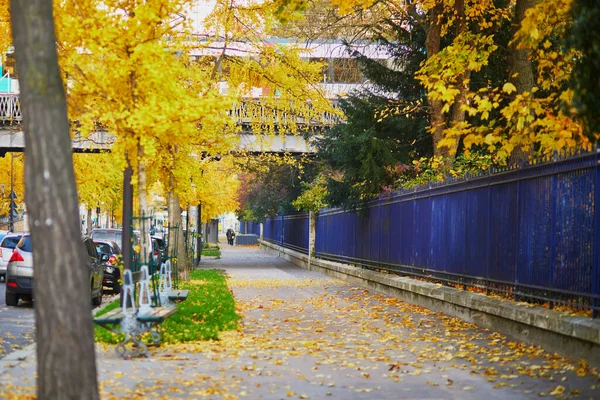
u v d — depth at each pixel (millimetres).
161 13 12680
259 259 53250
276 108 21906
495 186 14312
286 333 13484
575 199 10930
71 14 12695
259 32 21250
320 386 8695
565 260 11250
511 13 18859
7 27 15586
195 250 40844
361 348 11609
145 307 11109
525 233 12773
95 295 20875
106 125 13859
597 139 9477
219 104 12398
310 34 24141
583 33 8781
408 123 24609
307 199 38094
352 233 29688
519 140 11000
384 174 24312
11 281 19844
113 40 12227
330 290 24188
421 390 8477
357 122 24656
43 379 6059
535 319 11312
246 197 61062
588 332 9625
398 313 16688
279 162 34250
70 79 13438
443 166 20547
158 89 12430
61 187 6098
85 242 20469
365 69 26578
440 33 20672
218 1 20609
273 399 7992
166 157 17891
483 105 10875
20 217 68500
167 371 9500
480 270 15125
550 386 8633
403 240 21797
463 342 12094
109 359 10414
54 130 6113
